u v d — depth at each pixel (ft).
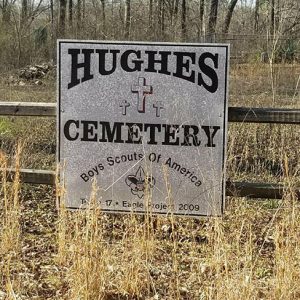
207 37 65.36
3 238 14.70
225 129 15.30
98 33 68.44
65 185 16.07
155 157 15.65
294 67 34.81
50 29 83.56
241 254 13.87
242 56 44.98
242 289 11.43
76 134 15.94
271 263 14.11
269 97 32.35
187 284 13.16
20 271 13.84
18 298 12.18
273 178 21.79
